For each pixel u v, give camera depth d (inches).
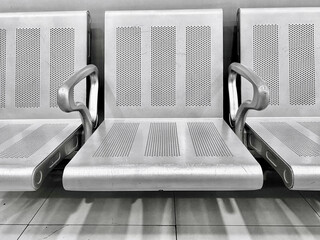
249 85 42.6
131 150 29.3
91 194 44.7
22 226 36.6
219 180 25.0
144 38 43.6
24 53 43.7
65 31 43.5
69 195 44.3
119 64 43.7
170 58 43.5
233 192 45.0
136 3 48.4
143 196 44.2
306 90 42.9
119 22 43.7
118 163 26.1
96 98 42.4
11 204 41.7
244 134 38.9
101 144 31.2
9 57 43.7
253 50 43.1
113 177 25.0
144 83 43.4
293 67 43.0
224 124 39.7
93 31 49.2
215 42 43.2
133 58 43.6
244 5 47.9
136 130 36.9
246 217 38.3
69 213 39.5
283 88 42.9
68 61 43.6
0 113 43.6
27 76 43.7
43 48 43.7
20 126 40.0
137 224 36.9
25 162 26.4
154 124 40.1
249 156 27.5
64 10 48.8
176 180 25.0
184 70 43.4
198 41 43.4
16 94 43.6
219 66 43.1
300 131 36.1
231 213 39.3
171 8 48.4
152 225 36.7
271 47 43.1
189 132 35.8
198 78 43.3
